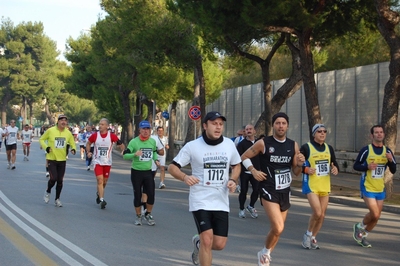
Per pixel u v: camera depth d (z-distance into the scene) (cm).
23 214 1408
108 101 6053
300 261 971
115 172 2964
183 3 2280
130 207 1602
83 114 11594
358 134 2906
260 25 2006
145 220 1380
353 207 1820
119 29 3572
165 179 2664
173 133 4016
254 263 945
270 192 873
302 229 1320
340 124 3052
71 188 2050
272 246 880
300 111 3400
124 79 4647
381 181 1108
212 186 745
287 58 4838
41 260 923
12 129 2891
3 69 10175
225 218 748
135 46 3450
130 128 5572
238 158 769
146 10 3200
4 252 981
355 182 2475
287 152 883
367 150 1106
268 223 1405
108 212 1493
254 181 1488
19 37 10531
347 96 2988
